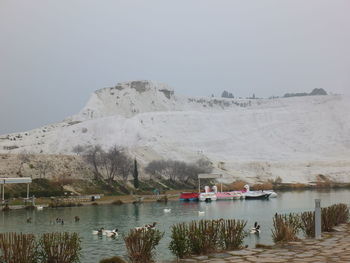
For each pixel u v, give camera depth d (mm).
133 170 179000
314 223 31406
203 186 183750
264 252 23422
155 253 35781
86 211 96500
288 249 24047
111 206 111250
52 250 23141
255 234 51312
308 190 179875
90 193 144125
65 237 24031
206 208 102812
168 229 61188
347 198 124500
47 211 96812
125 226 68812
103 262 23406
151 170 184125
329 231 32344
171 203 122000
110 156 168250
